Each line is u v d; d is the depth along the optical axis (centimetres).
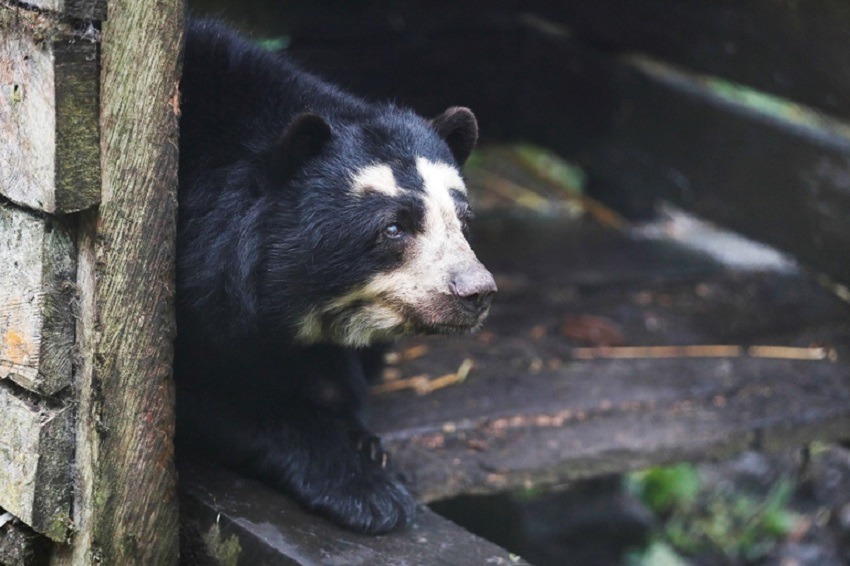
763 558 1452
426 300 791
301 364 884
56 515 710
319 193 801
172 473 735
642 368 1197
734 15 1283
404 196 795
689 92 1462
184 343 820
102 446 695
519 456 970
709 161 1439
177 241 799
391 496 812
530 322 1324
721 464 1612
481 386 1111
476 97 1617
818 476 1522
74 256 680
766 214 1377
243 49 877
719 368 1210
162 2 654
